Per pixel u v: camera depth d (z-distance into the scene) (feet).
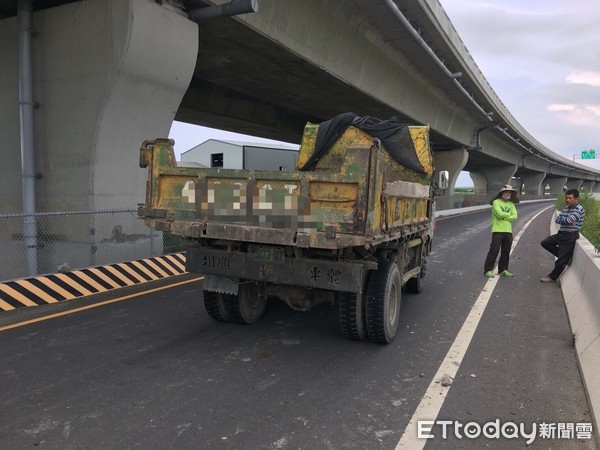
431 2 48.83
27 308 21.48
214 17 30.68
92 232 29.63
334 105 66.33
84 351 16.20
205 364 15.24
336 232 13.97
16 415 11.71
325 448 10.50
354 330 17.07
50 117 30.55
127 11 26.89
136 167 31.63
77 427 11.19
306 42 42.70
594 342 15.44
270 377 14.32
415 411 12.34
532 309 22.91
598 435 10.91
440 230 65.72
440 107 83.41
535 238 55.98
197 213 16.52
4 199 33.47
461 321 20.76
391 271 17.42
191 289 25.81
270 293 18.35
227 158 124.98
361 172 13.76
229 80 53.57
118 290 25.39
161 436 10.85
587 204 63.21
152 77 29.71
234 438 10.82
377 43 52.44
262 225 15.29
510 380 14.42
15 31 31.22
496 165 197.57
